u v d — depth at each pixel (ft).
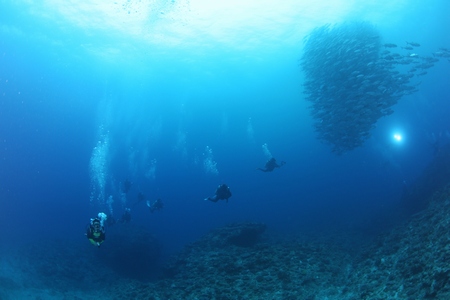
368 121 42.65
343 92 44.04
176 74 128.77
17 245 55.06
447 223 20.38
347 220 59.36
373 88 41.83
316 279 24.23
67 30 84.74
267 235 49.08
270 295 22.24
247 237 38.83
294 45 106.52
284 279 24.48
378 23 94.99
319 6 78.69
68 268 41.32
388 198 70.33
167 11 73.92
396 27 105.50
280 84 174.91
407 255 20.45
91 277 39.70
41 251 47.57
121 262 46.47
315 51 53.21
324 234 47.98
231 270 27.96
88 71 127.95
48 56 110.73
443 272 14.30
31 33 87.66
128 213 44.55
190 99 189.37
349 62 44.68
